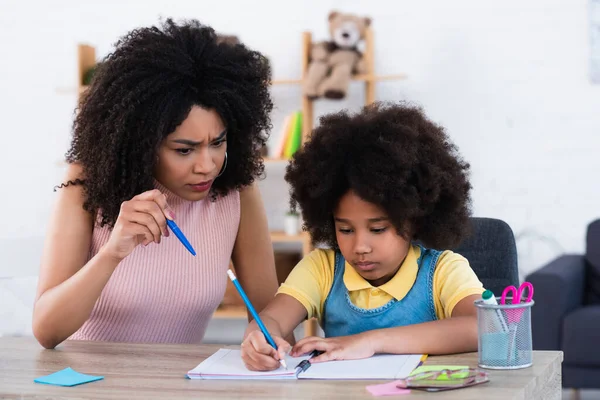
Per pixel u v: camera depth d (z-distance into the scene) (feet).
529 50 12.42
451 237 4.80
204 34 4.91
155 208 4.44
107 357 4.42
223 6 13.52
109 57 4.92
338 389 3.59
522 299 4.08
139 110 4.65
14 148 14.01
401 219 4.43
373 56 12.46
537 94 12.43
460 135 12.71
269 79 5.29
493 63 12.55
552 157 12.43
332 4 13.17
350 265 4.87
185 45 4.76
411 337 4.20
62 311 4.57
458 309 4.50
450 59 12.71
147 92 4.61
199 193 4.87
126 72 4.76
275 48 13.41
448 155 4.75
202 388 3.69
